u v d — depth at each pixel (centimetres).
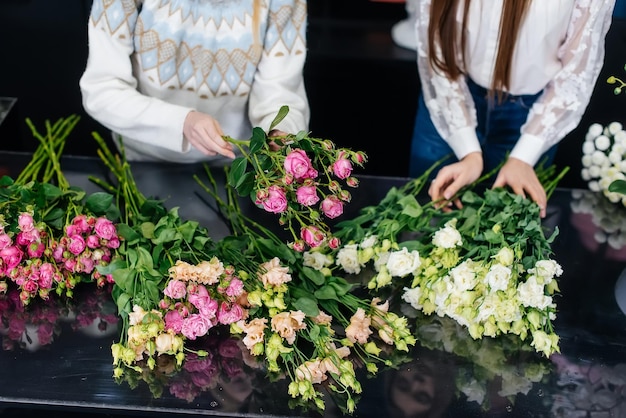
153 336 140
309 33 304
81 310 157
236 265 153
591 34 190
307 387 135
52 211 158
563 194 197
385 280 156
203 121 172
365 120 306
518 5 184
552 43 194
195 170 195
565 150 294
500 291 145
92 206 160
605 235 184
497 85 203
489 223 162
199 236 153
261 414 136
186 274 139
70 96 315
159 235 151
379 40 303
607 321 159
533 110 200
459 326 156
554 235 159
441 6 190
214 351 148
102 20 179
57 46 308
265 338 145
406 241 166
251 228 177
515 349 151
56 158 186
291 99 192
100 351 148
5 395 138
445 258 152
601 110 291
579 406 140
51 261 153
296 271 158
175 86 191
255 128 140
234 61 190
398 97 300
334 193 141
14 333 151
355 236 167
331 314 154
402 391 142
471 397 141
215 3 184
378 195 191
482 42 196
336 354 139
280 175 141
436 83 203
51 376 142
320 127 309
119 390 140
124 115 180
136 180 190
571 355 151
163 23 182
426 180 198
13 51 309
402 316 158
